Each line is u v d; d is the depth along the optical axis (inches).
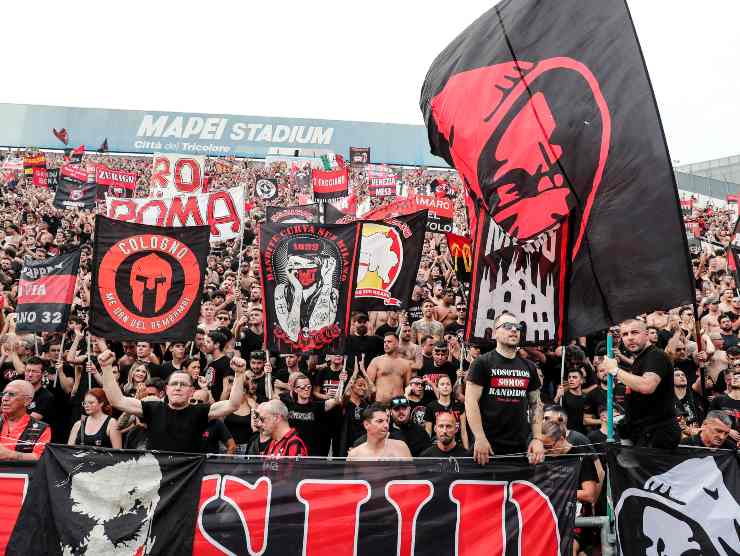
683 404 344.5
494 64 221.9
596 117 201.5
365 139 2267.5
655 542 204.5
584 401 350.3
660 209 188.7
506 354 215.8
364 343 396.5
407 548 201.5
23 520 198.8
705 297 518.0
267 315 292.8
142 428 304.7
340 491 203.0
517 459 208.1
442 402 334.6
